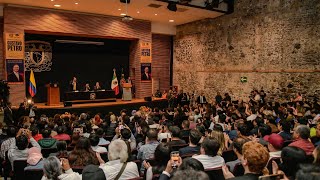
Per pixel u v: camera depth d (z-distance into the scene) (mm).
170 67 18906
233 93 14938
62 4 12742
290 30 12328
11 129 5762
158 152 2906
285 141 4766
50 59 15078
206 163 3170
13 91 12766
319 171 1468
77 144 3818
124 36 15766
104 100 14750
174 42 18641
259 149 2164
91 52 16422
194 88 17297
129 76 17438
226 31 15203
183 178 1319
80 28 14367
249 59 14086
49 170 2711
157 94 17109
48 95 13336
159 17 15719
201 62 16781
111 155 3070
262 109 9336
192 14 14922
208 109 9102
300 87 12016
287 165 2291
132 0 12000
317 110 8859
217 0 13641
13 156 4426
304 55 11859
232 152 4438
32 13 13117
